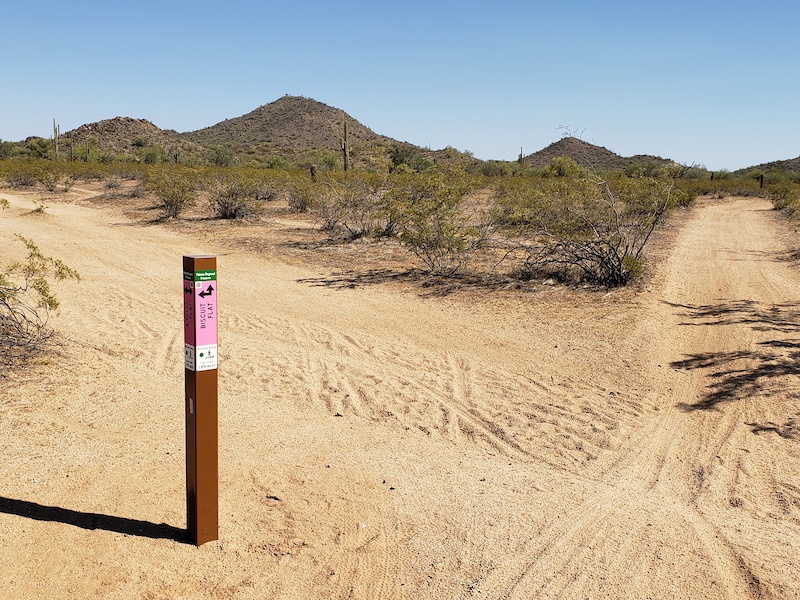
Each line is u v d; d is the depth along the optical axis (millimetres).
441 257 14391
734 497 5059
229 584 3855
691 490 5191
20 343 8180
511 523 4578
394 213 16125
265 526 4484
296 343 9305
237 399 7043
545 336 9430
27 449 5500
